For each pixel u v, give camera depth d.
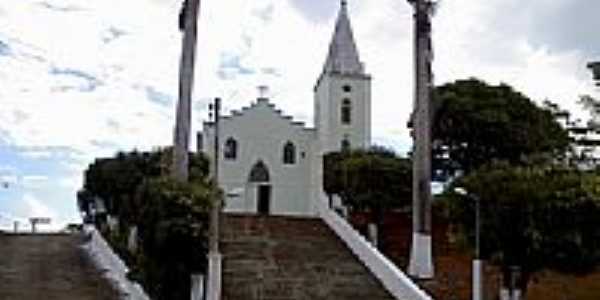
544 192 26.38
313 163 50.72
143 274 25.08
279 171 58.25
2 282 27.86
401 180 38.28
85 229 41.84
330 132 62.44
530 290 31.72
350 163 39.34
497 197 27.06
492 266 30.59
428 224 29.28
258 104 58.78
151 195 24.70
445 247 35.09
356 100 63.53
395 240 37.56
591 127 40.34
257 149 58.22
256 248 30.83
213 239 24.34
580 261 26.19
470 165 41.91
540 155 37.59
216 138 27.17
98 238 34.22
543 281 32.44
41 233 42.09
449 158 42.28
